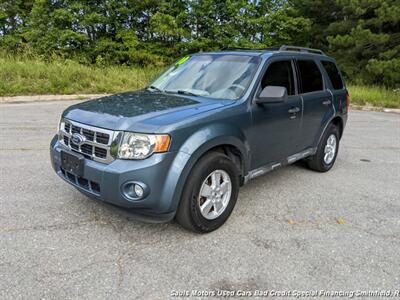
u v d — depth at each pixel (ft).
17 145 20.25
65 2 68.33
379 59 59.36
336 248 10.64
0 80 41.04
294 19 71.41
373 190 15.69
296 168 18.69
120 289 8.46
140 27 73.87
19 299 7.98
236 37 72.79
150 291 8.45
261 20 71.92
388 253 10.48
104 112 10.73
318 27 72.43
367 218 12.80
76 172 10.50
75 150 10.80
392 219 12.78
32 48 61.82
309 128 15.93
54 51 62.64
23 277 8.73
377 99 51.60
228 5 71.10
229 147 11.82
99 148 10.08
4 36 70.44
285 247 10.59
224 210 11.62
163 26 66.33
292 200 14.23
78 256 9.71
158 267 9.39
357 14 56.80
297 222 12.27
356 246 10.80
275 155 14.03
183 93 13.29
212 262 9.70
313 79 16.30
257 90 12.60
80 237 10.68
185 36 69.46
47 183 14.66
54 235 10.71
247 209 13.21
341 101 18.35
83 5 68.23
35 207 12.46
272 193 14.92
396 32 60.85
